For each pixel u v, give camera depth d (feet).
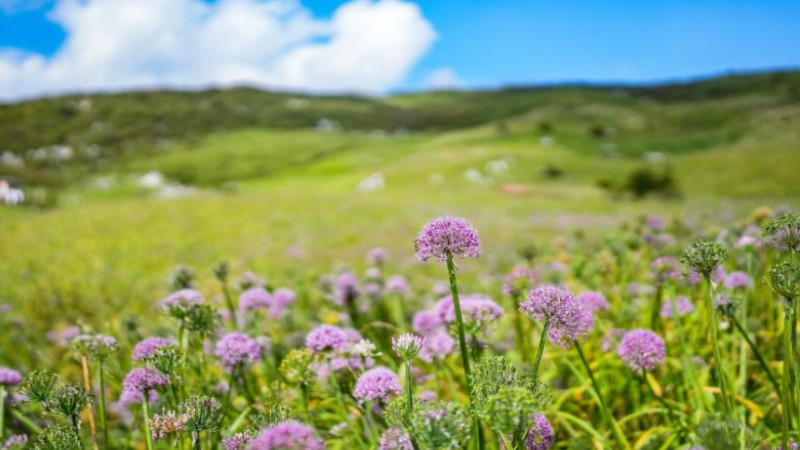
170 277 14.75
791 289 5.85
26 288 36.11
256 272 41.04
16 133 499.10
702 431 5.62
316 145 449.48
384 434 6.18
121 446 11.05
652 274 12.73
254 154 431.43
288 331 15.30
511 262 33.73
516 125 404.98
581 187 199.31
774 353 11.35
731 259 15.52
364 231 73.31
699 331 11.73
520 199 154.30
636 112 441.68
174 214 89.40
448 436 4.88
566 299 6.36
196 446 6.56
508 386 5.56
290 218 86.99
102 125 532.32
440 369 11.65
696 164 206.80
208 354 12.00
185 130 532.32
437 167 254.68
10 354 19.52
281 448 5.37
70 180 353.51
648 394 10.46
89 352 8.52
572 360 11.73
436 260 6.57
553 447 9.33
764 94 552.00
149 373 7.56
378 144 433.89
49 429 6.36
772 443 8.26
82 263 49.08
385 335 15.05
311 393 10.65
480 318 9.17
